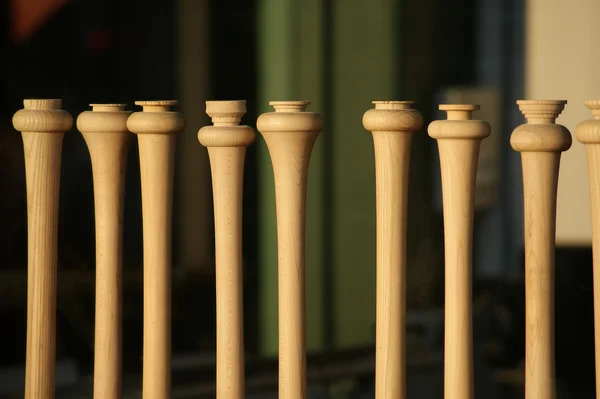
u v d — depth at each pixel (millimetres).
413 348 3549
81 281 3979
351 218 4469
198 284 4215
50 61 4207
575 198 3738
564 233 3697
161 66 4355
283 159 1704
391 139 1693
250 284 4289
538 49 4246
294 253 1712
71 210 4086
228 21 4402
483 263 4344
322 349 4059
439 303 4246
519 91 4387
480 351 3588
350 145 4484
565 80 4180
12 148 4062
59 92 4219
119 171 1797
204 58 4383
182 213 4332
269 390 3232
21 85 4148
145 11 4324
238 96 4422
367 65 4500
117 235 1801
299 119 1688
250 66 4426
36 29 4184
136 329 3996
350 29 4477
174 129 1741
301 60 4441
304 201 1718
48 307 1808
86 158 4160
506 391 3238
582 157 3812
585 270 3434
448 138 1679
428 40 4523
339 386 3439
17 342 3859
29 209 1801
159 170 1752
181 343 3922
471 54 4473
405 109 1692
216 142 1710
